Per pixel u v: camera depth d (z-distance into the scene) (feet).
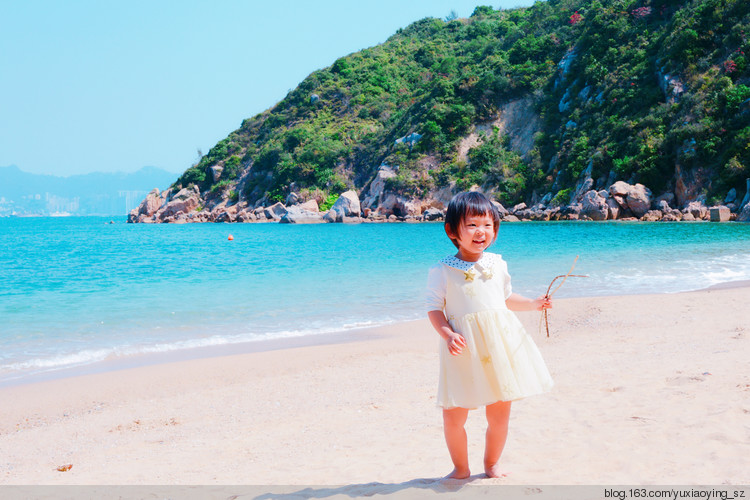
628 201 178.91
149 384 25.21
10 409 22.29
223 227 252.21
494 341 9.66
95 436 19.16
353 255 89.66
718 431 12.61
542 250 80.84
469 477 10.92
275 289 53.06
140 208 384.27
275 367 27.30
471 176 248.32
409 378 24.20
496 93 273.33
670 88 196.34
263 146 349.82
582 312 36.91
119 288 56.59
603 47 241.96
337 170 304.09
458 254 10.43
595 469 11.05
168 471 14.43
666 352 23.73
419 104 292.81
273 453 15.44
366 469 12.97
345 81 368.27
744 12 192.65
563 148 225.15
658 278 51.06
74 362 29.40
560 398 17.61
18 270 79.51
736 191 161.58
